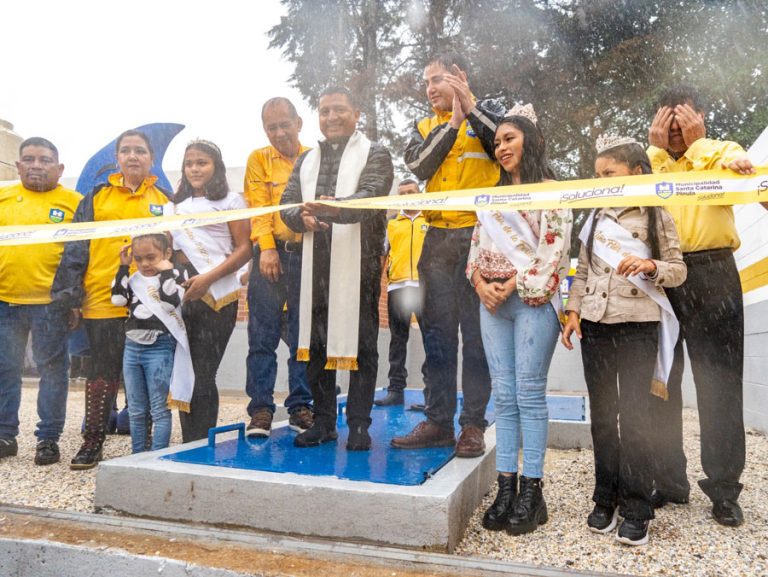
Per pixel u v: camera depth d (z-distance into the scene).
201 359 4.09
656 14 16.14
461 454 3.43
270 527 2.81
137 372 4.10
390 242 6.36
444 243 3.63
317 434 3.75
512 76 16.47
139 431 4.11
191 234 4.11
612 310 2.85
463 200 3.04
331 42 18.38
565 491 3.66
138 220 3.93
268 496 2.82
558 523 3.07
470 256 3.22
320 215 3.47
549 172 3.17
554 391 10.50
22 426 5.73
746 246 6.41
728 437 3.08
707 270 3.16
